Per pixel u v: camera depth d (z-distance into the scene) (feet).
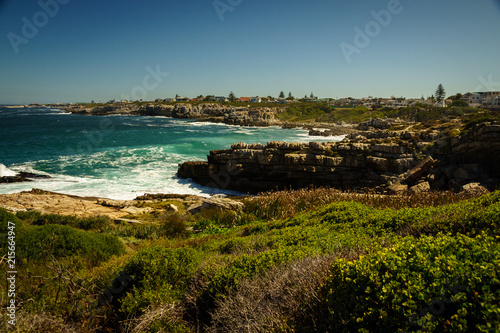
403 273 9.98
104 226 51.24
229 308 14.52
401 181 87.35
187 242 35.12
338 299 10.65
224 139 222.89
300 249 19.97
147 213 68.59
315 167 101.50
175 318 15.62
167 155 156.66
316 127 323.78
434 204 37.83
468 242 11.25
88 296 17.67
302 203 50.24
